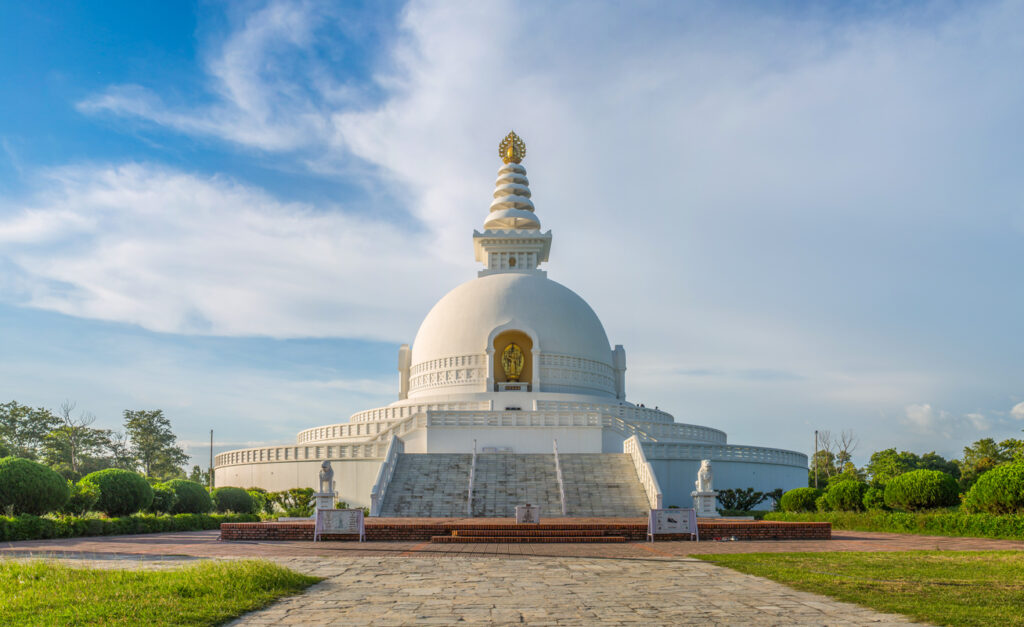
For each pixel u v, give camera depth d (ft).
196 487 127.54
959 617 38.86
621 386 213.87
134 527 102.42
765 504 167.12
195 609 40.11
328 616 40.01
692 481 156.35
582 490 124.26
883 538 90.17
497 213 236.63
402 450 142.10
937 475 107.24
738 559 64.39
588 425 153.69
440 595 46.44
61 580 47.50
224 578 47.19
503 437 152.15
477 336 194.59
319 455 158.61
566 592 47.52
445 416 154.61
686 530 86.02
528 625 37.76
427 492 124.77
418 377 202.28
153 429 283.79
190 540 88.02
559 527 86.33
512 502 121.39
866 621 38.58
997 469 93.15
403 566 60.70
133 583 46.91
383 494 122.62
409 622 38.45
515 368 199.62
